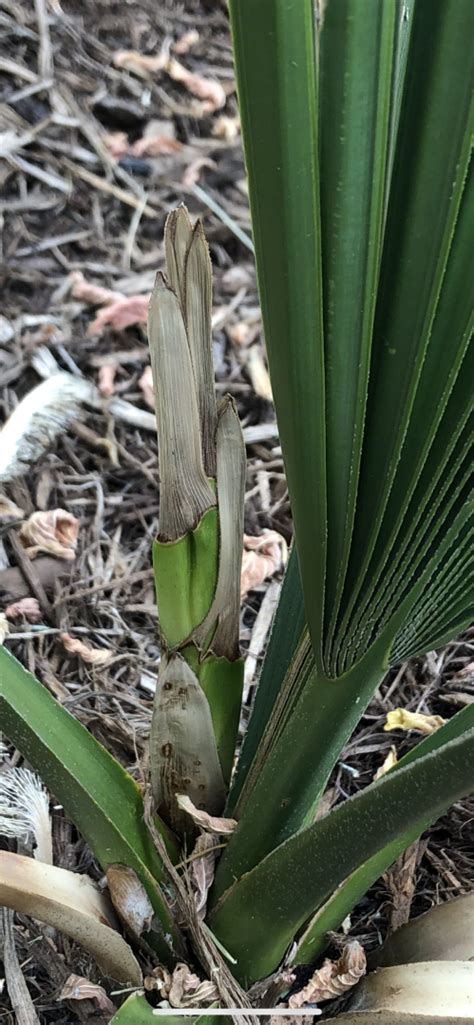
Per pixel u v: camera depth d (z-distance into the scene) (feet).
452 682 1.38
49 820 1.09
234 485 0.77
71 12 2.43
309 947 0.92
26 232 2.03
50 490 1.62
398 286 0.53
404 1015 0.79
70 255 2.02
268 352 0.57
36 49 2.32
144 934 0.90
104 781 0.87
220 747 0.92
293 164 0.48
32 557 1.51
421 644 0.70
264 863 0.77
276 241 0.51
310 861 0.71
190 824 0.94
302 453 0.58
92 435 1.72
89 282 1.98
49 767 0.83
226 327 1.95
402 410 0.54
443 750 0.54
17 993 1.02
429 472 0.56
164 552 0.77
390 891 1.09
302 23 0.45
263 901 0.79
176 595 0.79
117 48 2.40
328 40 0.47
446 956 0.88
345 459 0.57
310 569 0.63
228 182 2.23
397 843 0.85
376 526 0.58
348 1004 0.88
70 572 1.51
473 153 0.49
